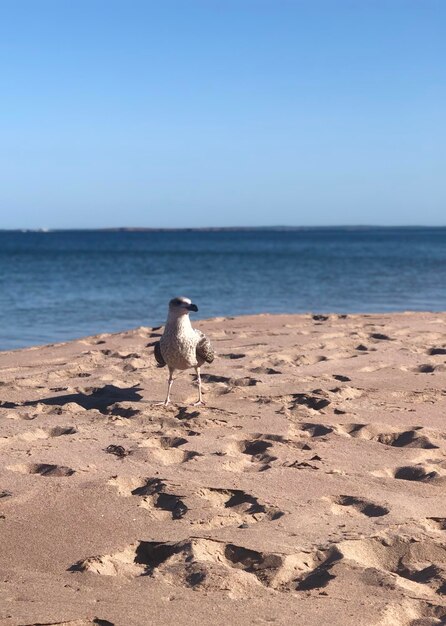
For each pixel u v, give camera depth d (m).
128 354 4.79
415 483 2.41
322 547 1.93
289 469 2.52
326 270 17.83
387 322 6.32
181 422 3.11
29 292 11.74
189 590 1.72
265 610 1.63
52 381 4.00
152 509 2.22
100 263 22.16
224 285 13.30
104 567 1.84
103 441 2.87
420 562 1.91
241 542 1.95
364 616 1.61
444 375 4.05
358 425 3.06
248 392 3.67
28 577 1.79
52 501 2.24
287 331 5.70
